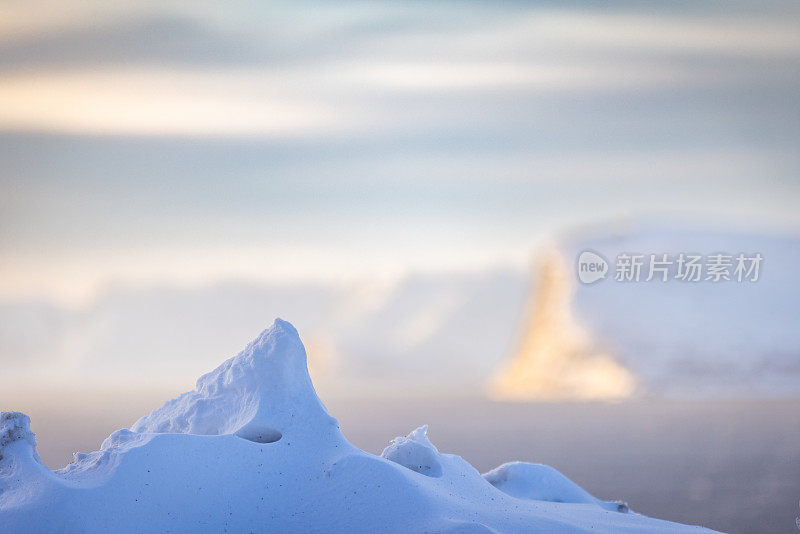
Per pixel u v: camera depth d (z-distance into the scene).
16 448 37.09
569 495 48.50
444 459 44.00
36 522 33.06
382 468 37.41
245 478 37.19
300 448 39.25
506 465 49.41
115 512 34.16
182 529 34.78
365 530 35.06
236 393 41.38
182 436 37.56
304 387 41.47
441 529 33.72
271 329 42.12
